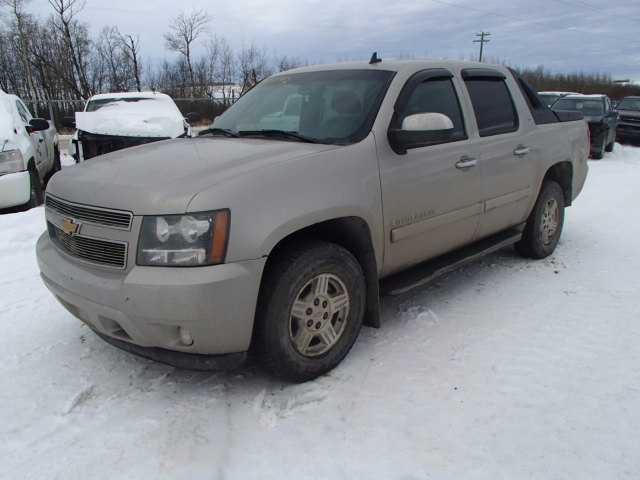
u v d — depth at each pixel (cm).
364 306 331
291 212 276
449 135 355
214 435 262
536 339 357
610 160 1410
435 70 392
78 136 884
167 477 234
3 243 559
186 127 968
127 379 314
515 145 443
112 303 264
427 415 275
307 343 300
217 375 317
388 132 337
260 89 432
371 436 259
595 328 372
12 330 375
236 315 262
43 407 287
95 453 250
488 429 264
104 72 3384
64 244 299
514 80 476
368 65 388
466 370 318
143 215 259
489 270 493
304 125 359
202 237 254
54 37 3322
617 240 589
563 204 533
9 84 3481
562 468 238
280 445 254
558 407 282
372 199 320
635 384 303
